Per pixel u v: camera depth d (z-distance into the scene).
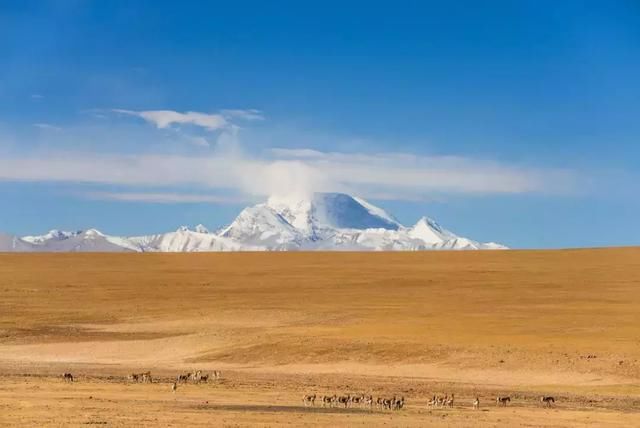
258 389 118.06
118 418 91.12
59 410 95.81
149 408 98.81
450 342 149.00
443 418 96.44
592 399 113.31
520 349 143.12
